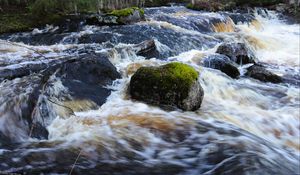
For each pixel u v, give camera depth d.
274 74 10.34
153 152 5.15
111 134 5.56
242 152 5.04
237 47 11.59
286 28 21.27
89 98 6.91
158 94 7.02
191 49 12.55
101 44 11.92
